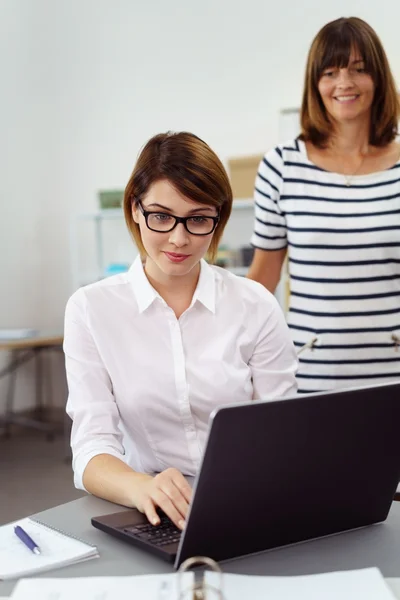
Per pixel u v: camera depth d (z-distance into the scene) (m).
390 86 2.16
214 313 1.64
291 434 1.12
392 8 4.58
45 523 1.34
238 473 1.10
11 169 5.73
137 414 1.61
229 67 5.23
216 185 1.44
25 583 1.06
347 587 1.05
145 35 5.50
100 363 1.61
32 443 5.25
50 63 5.80
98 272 5.63
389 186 2.16
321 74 2.15
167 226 1.46
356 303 2.17
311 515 1.23
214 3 5.24
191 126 5.40
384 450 1.25
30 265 5.85
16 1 5.74
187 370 1.61
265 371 1.69
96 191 5.75
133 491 1.34
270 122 5.12
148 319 1.62
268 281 2.39
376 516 1.33
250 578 1.08
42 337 4.90
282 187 2.26
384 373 2.17
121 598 1.01
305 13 4.91
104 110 5.69
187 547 1.12
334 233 2.17
